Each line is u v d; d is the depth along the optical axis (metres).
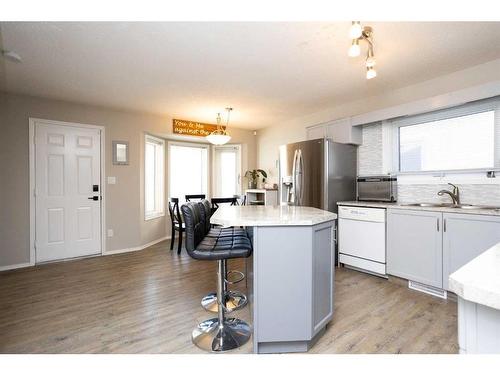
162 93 3.56
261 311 1.65
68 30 2.12
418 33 2.18
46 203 3.75
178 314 2.22
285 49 2.44
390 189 3.48
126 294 2.64
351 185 3.81
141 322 2.09
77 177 3.98
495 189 2.69
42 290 2.74
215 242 2.03
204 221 2.26
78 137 3.98
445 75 3.03
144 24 2.04
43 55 2.52
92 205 4.09
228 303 2.38
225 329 1.92
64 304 2.42
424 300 2.46
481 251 2.25
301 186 3.80
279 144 5.31
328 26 2.07
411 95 3.32
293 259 1.66
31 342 1.82
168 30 2.13
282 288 1.65
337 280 2.99
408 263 2.74
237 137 5.72
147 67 2.79
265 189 5.03
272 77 3.07
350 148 3.82
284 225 1.63
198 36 2.21
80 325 2.05
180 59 2.62
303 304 1.67
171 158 5.59
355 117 3.68
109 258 3.97
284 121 5.15
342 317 2.14
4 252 3.46
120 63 2.70
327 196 3.52
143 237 4.66
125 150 4.38
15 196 3.54
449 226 2.44
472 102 2.86
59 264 3.67
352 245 3.30
